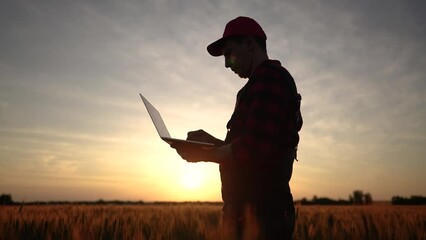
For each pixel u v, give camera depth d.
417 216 7.04
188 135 2.29
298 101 1.93
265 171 1.83
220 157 1.83
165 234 4.76
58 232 4.86
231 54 2.17
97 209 8.08
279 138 1.82
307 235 5.03
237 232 1.84
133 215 6.77
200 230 4.71
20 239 4.86
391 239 5.21
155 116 1.90
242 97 1.95
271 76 1.86
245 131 1.78
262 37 2.14
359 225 5.43
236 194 1.87
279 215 1.85
